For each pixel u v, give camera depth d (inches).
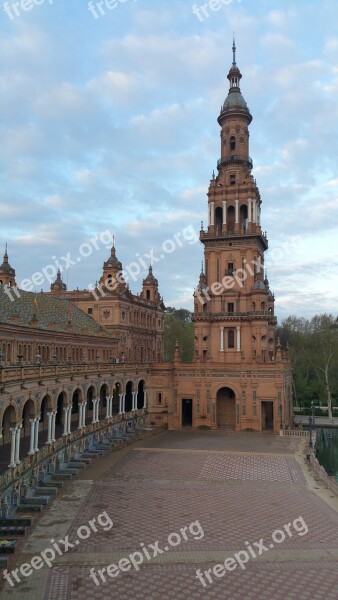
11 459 1390.3
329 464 2287.2
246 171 3331.7
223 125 3459.6
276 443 2517.2
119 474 1831.9
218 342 3174.2
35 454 1587.1
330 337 3929.6
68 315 2832.2
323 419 3489.2
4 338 1971.0
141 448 2325.3
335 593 935.0
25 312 2331.4
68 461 1910.7
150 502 1492.4
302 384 4040.4
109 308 3211.1
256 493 1612.9
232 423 3046.3
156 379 3056.1
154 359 3907.5
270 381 2896.2
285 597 917.8
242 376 2942.9
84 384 2118.6
